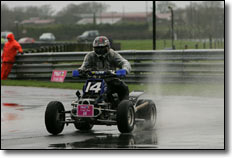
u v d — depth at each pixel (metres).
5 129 36.09
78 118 31.23
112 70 33.06
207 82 64.75
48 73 76.69
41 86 69.56
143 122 34.81
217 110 43.94
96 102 31.28
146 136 31.05
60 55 75.81
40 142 29.66
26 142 30.14
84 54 73.88
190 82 65.88
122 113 30.77
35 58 78.19
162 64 67.69
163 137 30.66
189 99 52.47
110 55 33.44
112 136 31.33
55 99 54.34
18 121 40.19
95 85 32.09
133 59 69.69
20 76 79.75
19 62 79.69
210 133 32.09
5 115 43.62
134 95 34.94
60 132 32.53
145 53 68.94
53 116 31.67
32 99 54.88
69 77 74.38
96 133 32.97
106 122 31.67
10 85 72.31
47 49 102.56
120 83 33.03
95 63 33.72
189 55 66.62
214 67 64.56
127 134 32.09
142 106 33.84
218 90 59.78
